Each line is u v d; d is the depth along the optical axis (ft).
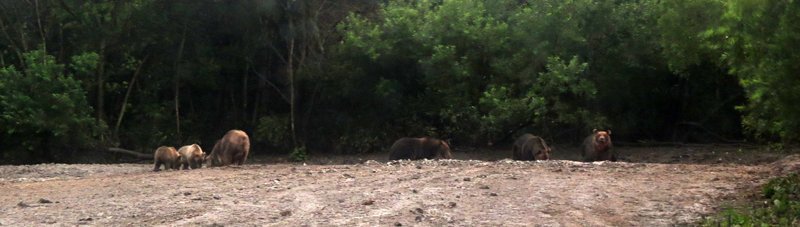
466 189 41.83
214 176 50.98
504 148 101.86
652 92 103.40
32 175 67.87
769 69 39.11
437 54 95.09
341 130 107.86
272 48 105.81
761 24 38.58
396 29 99.76
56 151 102.12
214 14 106.32
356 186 43.73
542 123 98.32
